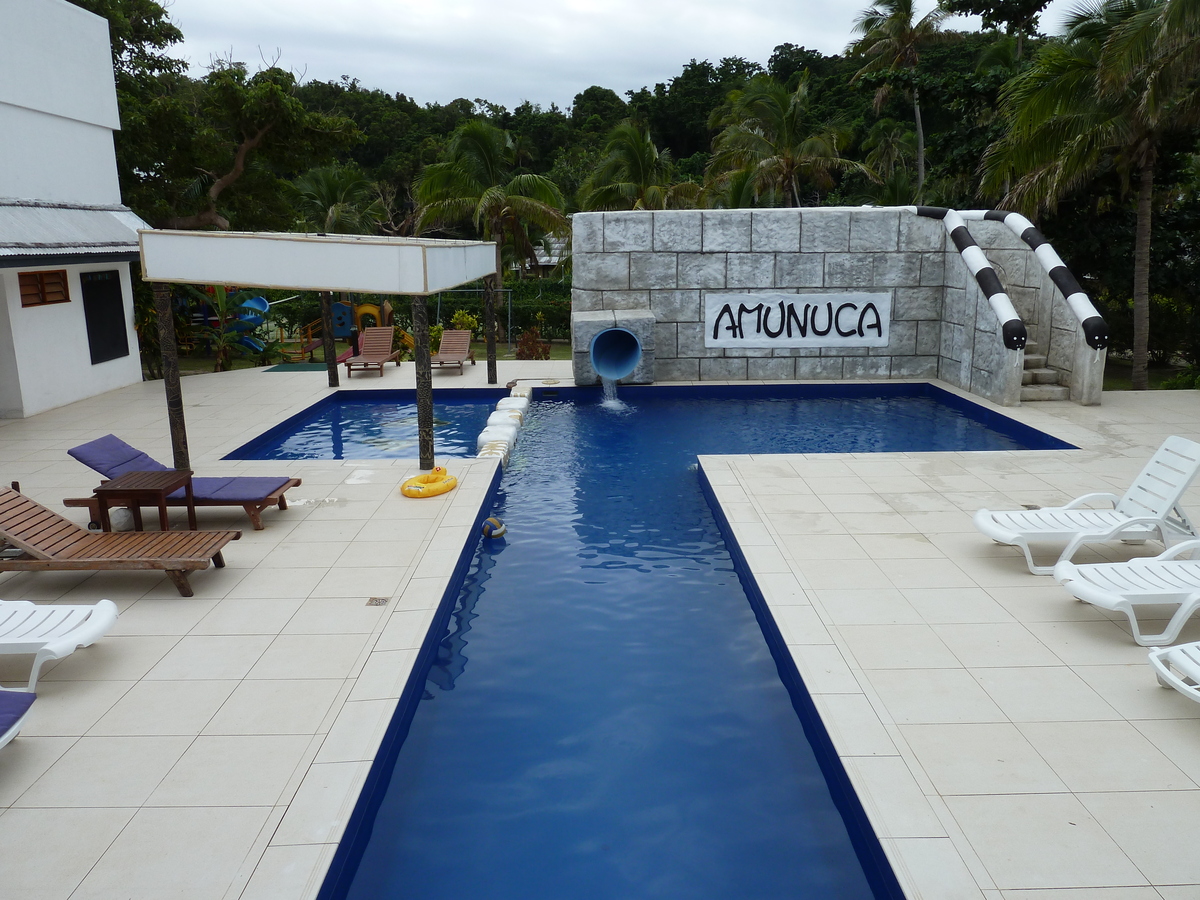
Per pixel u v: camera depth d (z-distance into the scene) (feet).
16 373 43.45
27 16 44.50
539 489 33.60
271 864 12.19
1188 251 71.26
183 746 15.10
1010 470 32.19
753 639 21.29
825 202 146.51
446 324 92.79
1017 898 11.35
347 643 19.01
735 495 29.40
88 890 11.69
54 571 23.06
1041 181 54.39
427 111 223.30
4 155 42.68
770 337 52.06
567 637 21.57
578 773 16.05
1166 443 23.31
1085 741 14.90
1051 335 45.96
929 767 14.23
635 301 51.93
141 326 60.54
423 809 15.05
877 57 136.15
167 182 84.94
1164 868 11.86
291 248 29.12
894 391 50.93
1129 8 49.65
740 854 13.88
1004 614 20.04
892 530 25.80
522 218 101.76
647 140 112.06
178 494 26.58
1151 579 18.84
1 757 14.79
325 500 29.50
